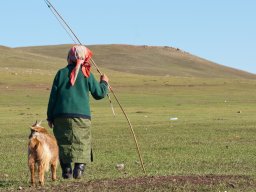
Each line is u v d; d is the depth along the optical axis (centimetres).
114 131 2947
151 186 1187
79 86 1257
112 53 19725
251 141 2438
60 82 1259
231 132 2825
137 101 5984
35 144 1186
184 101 6072
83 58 1273
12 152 2106
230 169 1606
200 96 6806
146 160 1842
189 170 1584
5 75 8331
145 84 8175
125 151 2112
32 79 7969
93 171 1592
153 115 4194
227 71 19750
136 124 3381
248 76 19312
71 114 1242
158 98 6444
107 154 2022
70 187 1176
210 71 19338
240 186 1210
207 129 2995
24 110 4691
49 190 1152
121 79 8950
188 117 3959
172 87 7888
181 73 17912
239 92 7450
